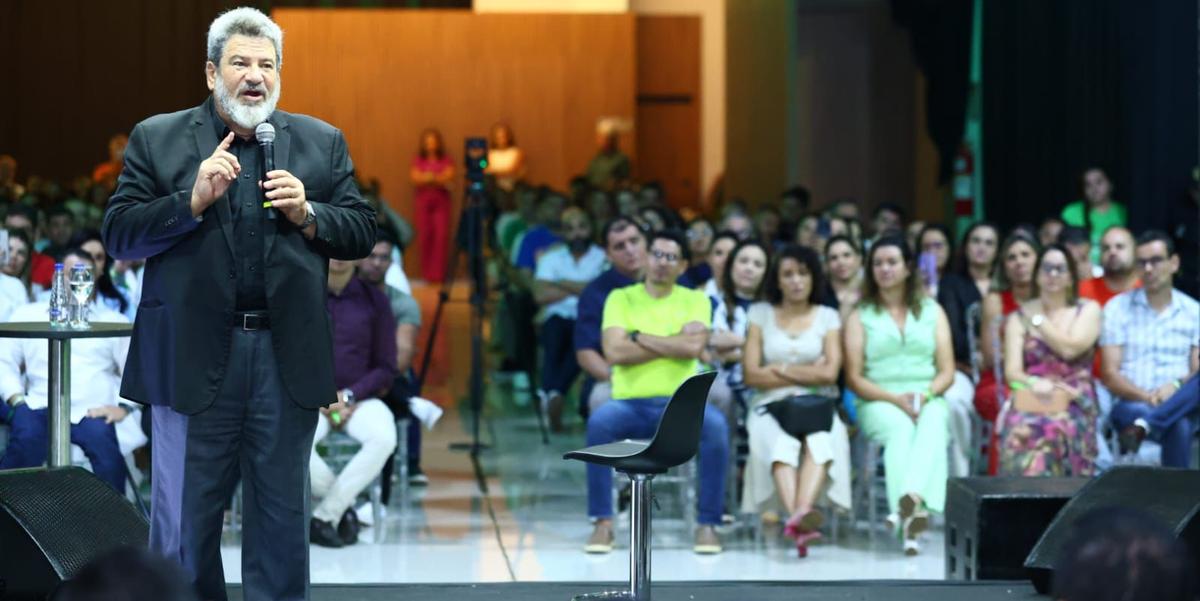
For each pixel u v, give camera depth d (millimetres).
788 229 10961
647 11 18734
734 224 9086
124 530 4074
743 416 6777
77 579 1859
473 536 6246
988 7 11734
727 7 18500
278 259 3543
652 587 4512
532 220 12734
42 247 9188
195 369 3518
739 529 6465
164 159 3543
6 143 17547
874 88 16141
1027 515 4820
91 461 5637
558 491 7242
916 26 13062
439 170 16906
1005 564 4836
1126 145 9805
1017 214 11367
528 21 17312
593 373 6688
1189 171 9398
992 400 6770
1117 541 2059
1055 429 6121
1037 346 6320
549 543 6133
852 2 15922
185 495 3574
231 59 3490
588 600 4156
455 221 17094
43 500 3949
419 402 6754
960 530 5012
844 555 5969
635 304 6180
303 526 3652
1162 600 2043
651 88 18438
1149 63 9602
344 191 3664
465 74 17266
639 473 4051
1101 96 10141
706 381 3945
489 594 4410
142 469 6262
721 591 4469
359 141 17203
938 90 12773
